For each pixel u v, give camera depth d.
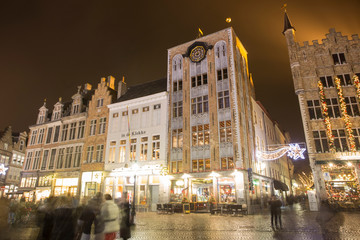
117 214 6.76
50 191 35.44
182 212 23.75
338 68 26.94
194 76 30.23
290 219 16.88
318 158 24.64
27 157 40.50
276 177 38.94
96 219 6.38
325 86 26.72
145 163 29.69
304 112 26.34
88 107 37.03
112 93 37.56
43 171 37.25
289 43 29.11
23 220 14.16
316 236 10.33
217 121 27.00
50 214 6.42
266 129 39.19
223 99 27.47
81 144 35.56
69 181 34.75
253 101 34.16
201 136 27.56
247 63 34.38
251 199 24.16
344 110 25.00
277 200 13.62
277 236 10.52
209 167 26.09
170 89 31.38
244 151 25.70
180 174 26.92
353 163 23.28
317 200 23.52
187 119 28.78
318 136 25.36
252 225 14.11
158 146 29.72
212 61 29.39
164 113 30.47
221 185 25.14
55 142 38.34
